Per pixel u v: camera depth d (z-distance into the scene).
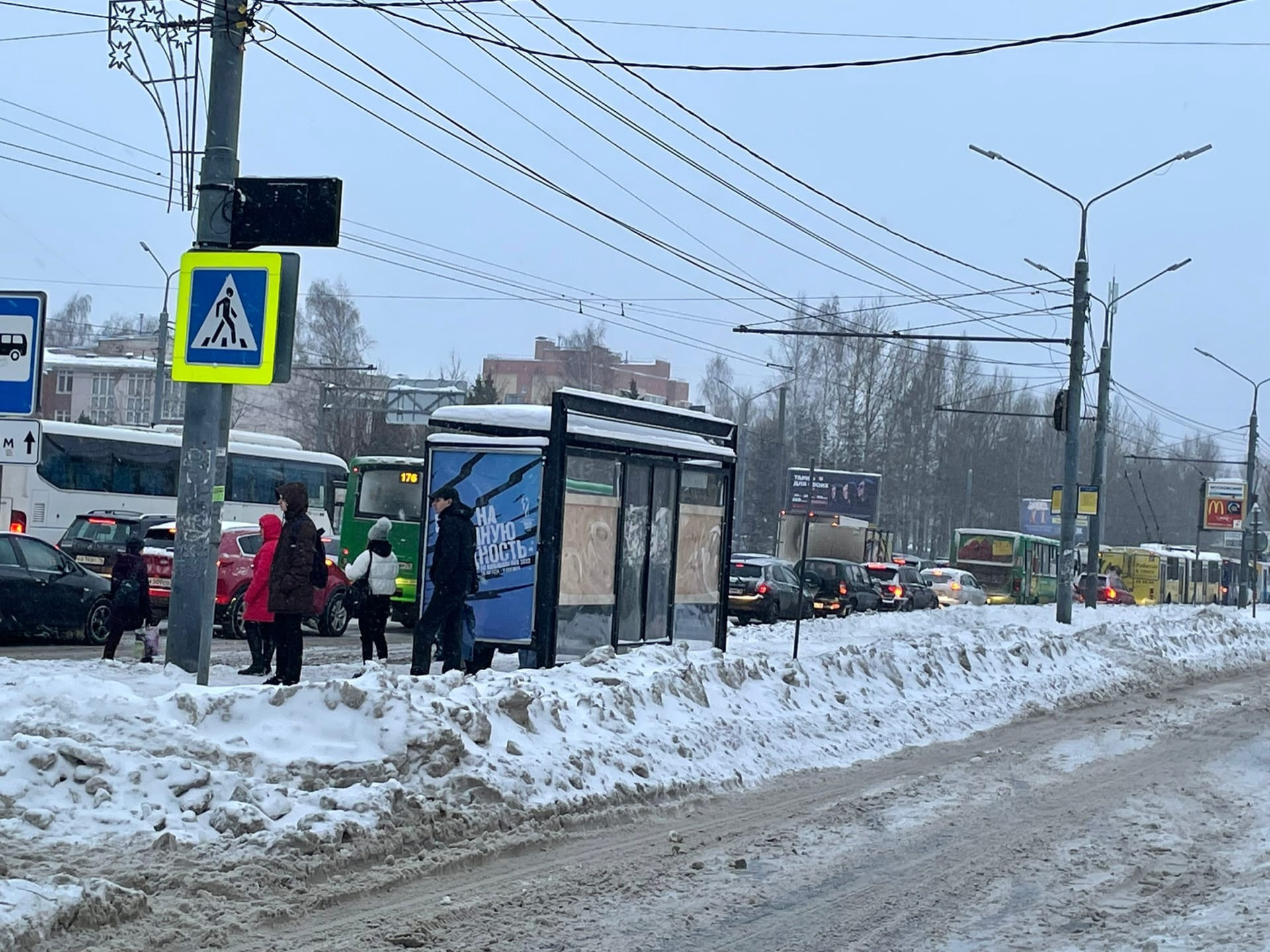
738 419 80.31
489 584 14.60
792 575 33.69
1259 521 45.75
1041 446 89.19
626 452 15.40
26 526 27.97
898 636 21.05
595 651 12.80
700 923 6.96
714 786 10.65
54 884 6.07
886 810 10.30
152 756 7.95
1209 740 15.31
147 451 30.08
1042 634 22.98
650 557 16.00
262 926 6.32
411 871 7.37
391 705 8.91
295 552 12.41
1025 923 7.22
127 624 15.04
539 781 9.20
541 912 6.95
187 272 10.62
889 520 67.44
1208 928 6.92
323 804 7.80
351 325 72.06
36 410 10.13
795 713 13.55
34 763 7.51
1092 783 12.02
